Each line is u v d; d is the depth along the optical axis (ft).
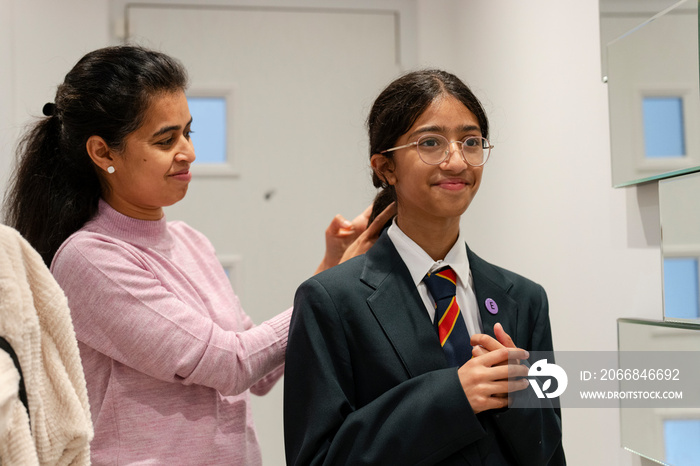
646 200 4.10
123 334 3.64
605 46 4.37
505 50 6.38
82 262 3.68
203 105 7.65
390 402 3.09
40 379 2.69
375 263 3.51
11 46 6.89
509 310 3.55
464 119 3.38
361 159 7.85
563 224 5.22
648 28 3.92
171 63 3.96
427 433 3.01
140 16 7.52
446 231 3.50
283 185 7.73
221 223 7.61
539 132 5.65
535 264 5.79
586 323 4.86
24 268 2.73
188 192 7.57
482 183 7.16
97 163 3.87
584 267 4.88
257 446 4.23
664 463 3.75
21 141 4.26
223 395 3.80
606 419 4.55
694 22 3.53
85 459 2.79
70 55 7.15
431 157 3.32
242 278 7.60
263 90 7.74
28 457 2.42
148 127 3.80
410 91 3.41
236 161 7.66
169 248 4.18
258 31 7.75
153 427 3.73
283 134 7.75
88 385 3.77
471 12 7.30
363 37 7.92
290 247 7.70
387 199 4.08
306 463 3.18
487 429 3.23
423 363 3.23
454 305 3.40
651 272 4.05
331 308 3.32
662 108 3.80
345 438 3.06
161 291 3.76
